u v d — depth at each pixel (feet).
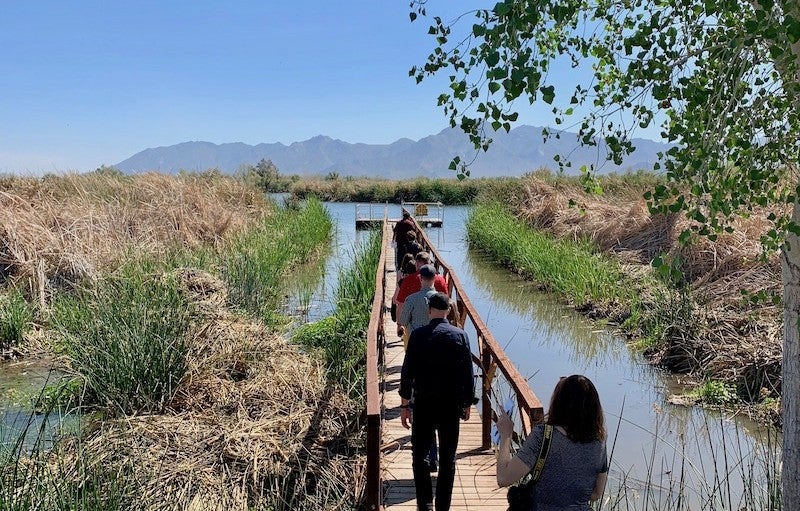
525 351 41.91
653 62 14.84
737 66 14.29
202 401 26.43
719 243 48.11
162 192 69.97
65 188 67.36
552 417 10.90
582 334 45.50
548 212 89.81
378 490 16.71
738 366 33.22
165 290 35.91
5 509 15.97
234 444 22.68
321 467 21.77
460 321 30.17
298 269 69.00
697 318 38.93
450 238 105.29
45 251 44.98
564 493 10.69
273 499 19.97
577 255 61.11
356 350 33.99
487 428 22.72
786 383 16.75
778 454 25.20
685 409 31.12
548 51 17.35
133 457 21.18
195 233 63.77
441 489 16.57
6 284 43.57
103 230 52.49
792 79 14.99
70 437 22.82
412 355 16.71
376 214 144.25
